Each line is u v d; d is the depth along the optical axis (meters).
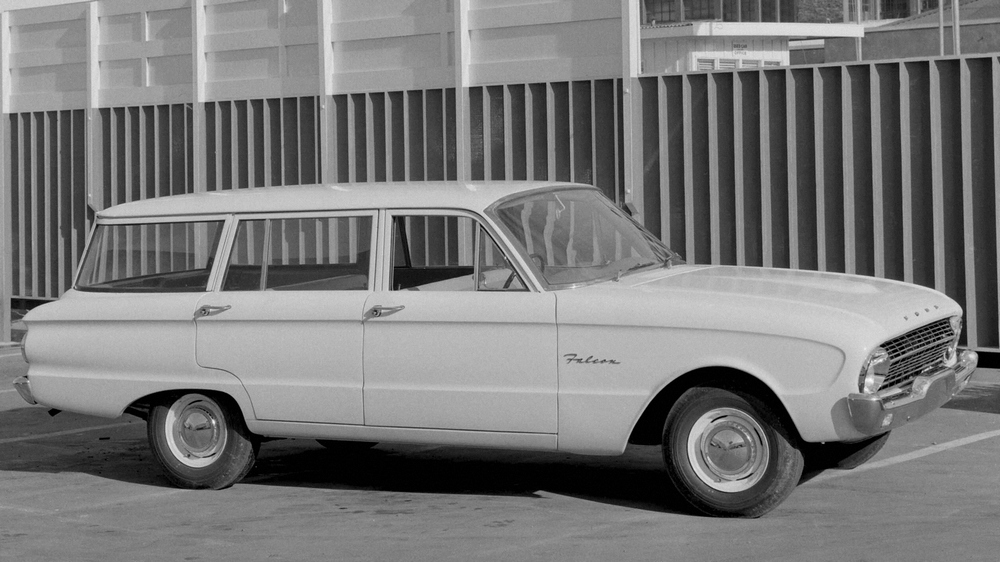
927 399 6.76
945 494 7.23
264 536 6.91
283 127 14.84
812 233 11.60
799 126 11.61
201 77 15.48
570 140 12.84
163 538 6.95
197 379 8.03
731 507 6.73
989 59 10.73
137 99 16.11
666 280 7.37
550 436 7.08
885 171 11.25
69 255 16.77
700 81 12.09
